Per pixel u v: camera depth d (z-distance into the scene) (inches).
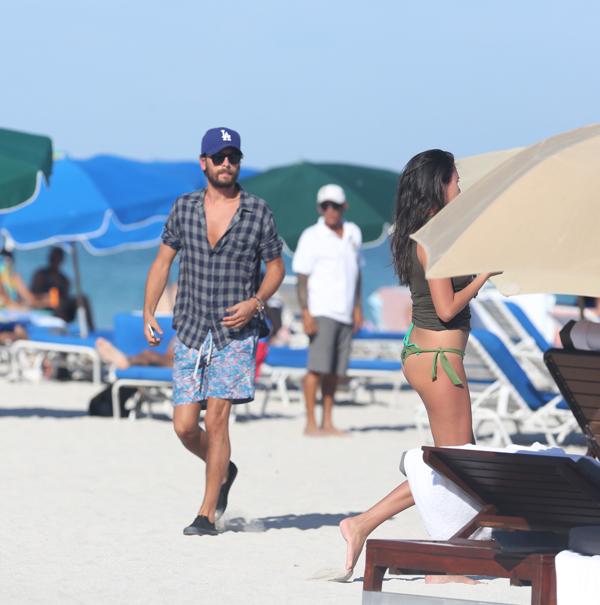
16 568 943.0
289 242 2244.1
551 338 2930.6
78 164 2409.0
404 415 2297.0
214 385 1112.8
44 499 1258.0
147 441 1766.7
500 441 1812.3
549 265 600.7
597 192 613.0
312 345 1887.3
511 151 1003.9
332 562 988.6
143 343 2187.5
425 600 712.4
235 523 1145.4
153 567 956.0
